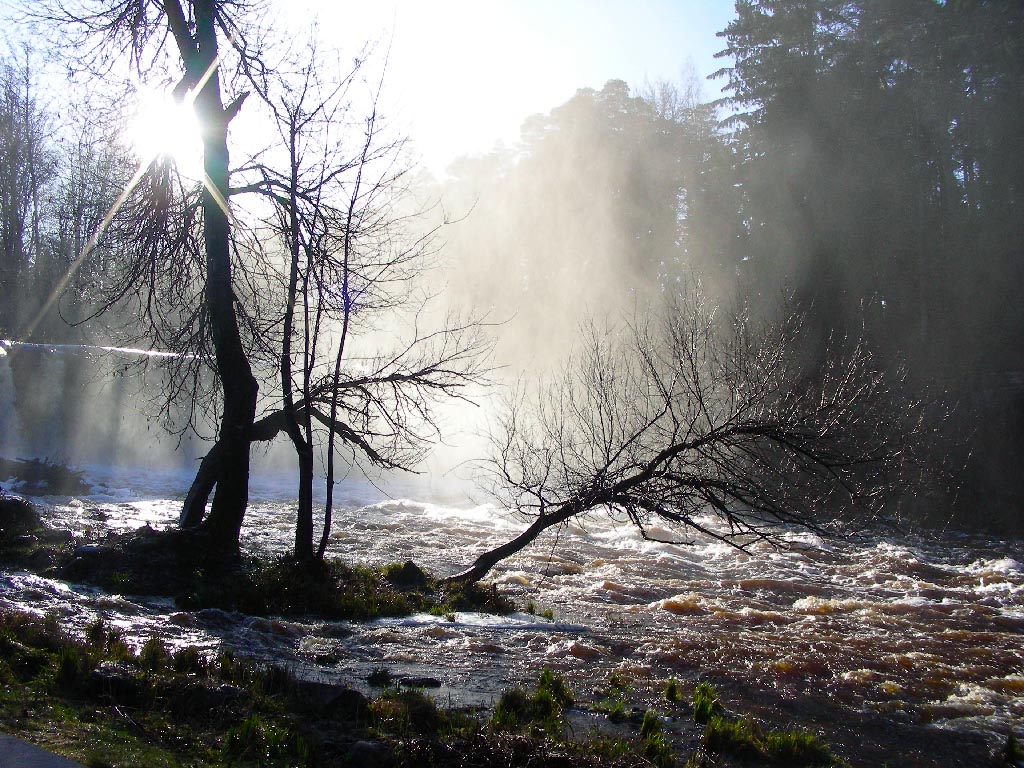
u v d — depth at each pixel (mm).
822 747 7574
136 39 13977
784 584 16359
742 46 43125
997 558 20422
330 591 12164
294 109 12688
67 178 28422
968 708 9312
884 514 24000
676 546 20156
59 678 6707
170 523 18422
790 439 13711
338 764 5816
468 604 12719
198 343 14156
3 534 14375
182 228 13688
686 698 8805
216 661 7969
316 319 12883
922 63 38656
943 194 37656
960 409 28281
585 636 11273
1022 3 36000
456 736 6652
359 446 14766
